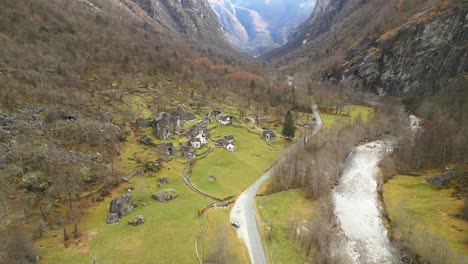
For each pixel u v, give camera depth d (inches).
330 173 4798.2
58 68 5871.1
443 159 4909.0
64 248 2760.8
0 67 5098.4
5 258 2396.7
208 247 2989.7
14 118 4249.5
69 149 4202.8
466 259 2859.3
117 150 4621.1
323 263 3093.0
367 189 4586.6
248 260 3011.8
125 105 6003.9
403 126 6520.7
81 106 5265.8
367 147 6072.8
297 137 6259.8
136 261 2711.6
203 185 4215.1
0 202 2979.8
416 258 3142.2
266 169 4980.3
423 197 4057.6
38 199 3287.4
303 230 3486.7
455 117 5994.1
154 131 5275.6
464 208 3531.0
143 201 3695.9
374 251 3356.3
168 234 3107.8
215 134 5969.5
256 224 3550.7
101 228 3122.5
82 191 3646.7
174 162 4667.8
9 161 3555.6
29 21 7066.9
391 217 3826.3
